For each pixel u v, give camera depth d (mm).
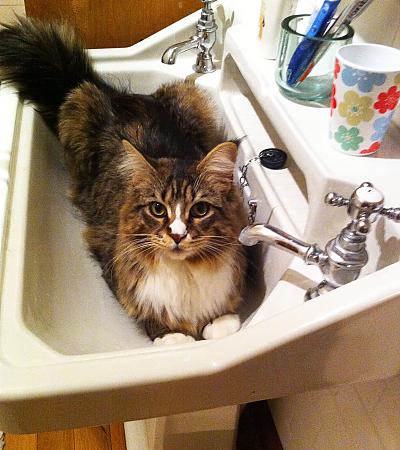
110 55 1154
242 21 1032
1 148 868
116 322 813
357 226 550
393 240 585
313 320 475
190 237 741
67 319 724
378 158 655
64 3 1142
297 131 690
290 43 737
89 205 970
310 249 614
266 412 1354
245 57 874
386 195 595
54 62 1091
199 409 524
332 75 744
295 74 735
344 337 491
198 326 827
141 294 802
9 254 669
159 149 940
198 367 480
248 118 977
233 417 1084
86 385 471
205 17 1061
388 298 473
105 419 508
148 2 1172
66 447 1312
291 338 475
